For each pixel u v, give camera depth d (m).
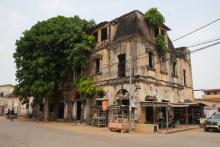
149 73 24.47
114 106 23.83
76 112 29.98
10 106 56.78
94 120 25.50
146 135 17.59
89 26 29.86
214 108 35.69
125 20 26.53
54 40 28.48
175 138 15.50
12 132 16.72
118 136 16.45
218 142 13.48
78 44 27.19
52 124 26.64
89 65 28.95
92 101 27.56
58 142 12.27
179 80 29.91
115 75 25.36
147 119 23.39
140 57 23.67
